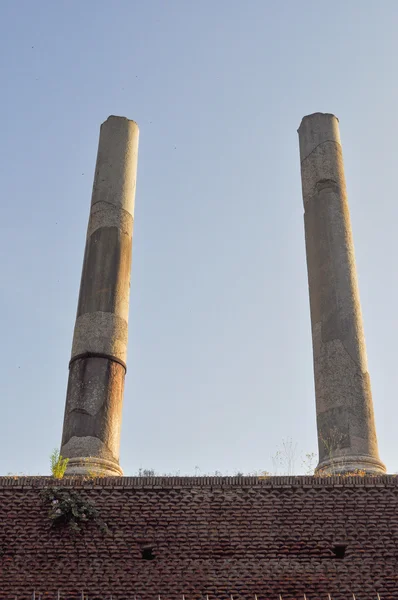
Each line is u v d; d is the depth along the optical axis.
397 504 12.88
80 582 12.04
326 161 18.05
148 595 11.92
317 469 14.54
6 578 12.06
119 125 19.20
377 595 11.90
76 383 15.32
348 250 16.73
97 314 16.11
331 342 15.48
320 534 12.58
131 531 12.59
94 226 17.58
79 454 14.33
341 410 14.66
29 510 12.79
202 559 12.32
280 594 11.98
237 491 13.02
